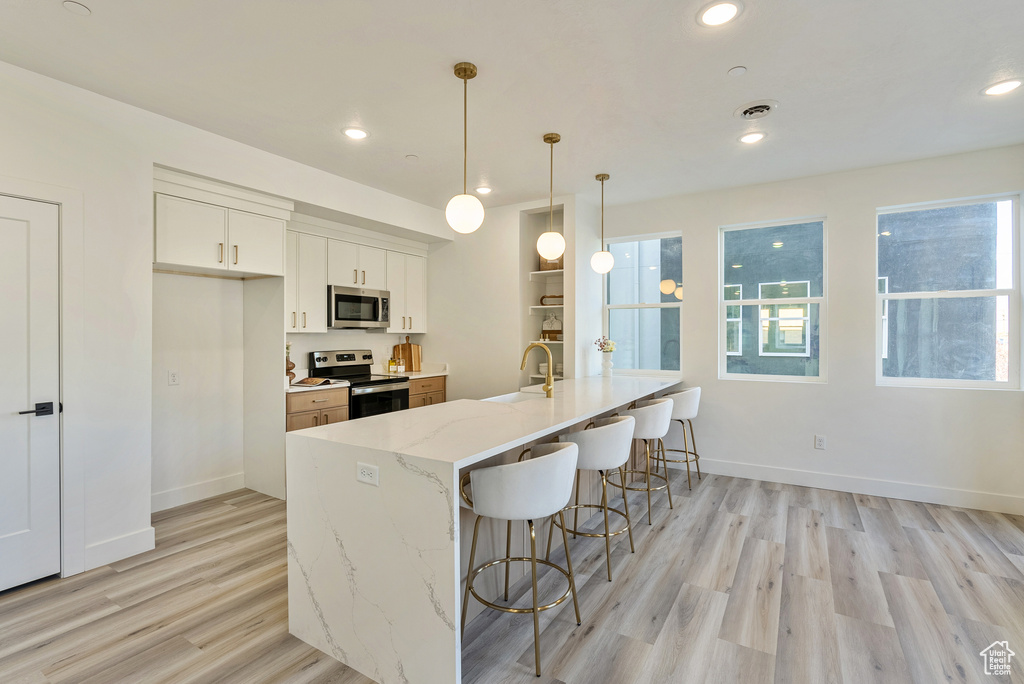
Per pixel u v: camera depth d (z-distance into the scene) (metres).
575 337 4.44
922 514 3.34
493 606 1.87
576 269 4.46
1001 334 3.46
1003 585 2.38
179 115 2.83
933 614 2.14
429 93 2.58
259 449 3.85
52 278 2.44
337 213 3.98
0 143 2.26
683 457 4.47
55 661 1.85
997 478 3.40
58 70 2.34
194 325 3.66
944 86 2.50
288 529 2.05
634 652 1.91
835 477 3.88
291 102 2.68
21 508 2.37
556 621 2.12
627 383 4.09
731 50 2.19
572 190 4.32
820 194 3.92
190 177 3.04
